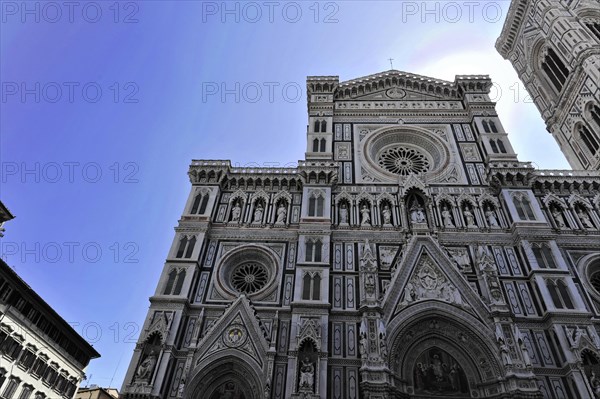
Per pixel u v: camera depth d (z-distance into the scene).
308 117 48.66
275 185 41.69
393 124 47.12
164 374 28.09
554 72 61.53
